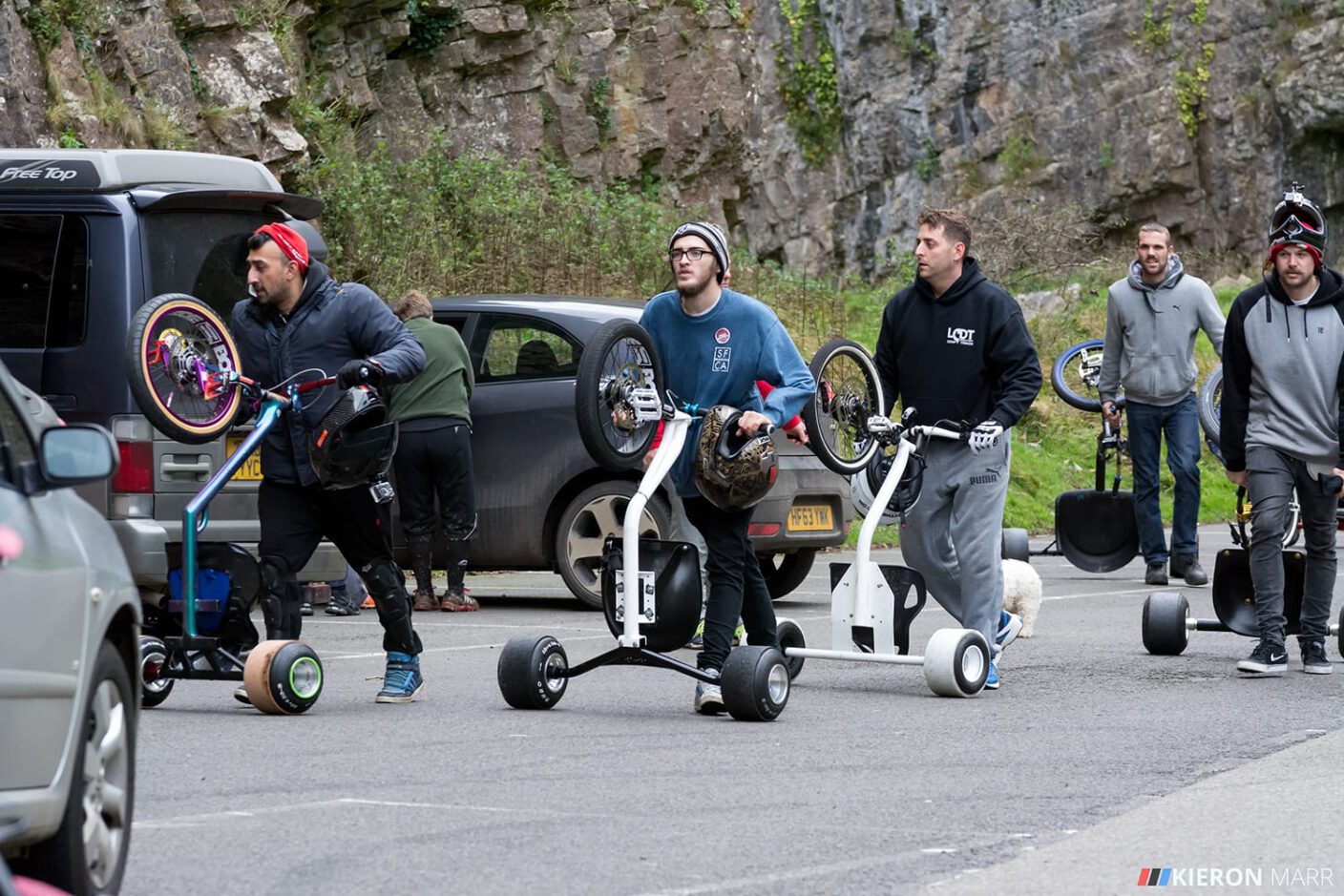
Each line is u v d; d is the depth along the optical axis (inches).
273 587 881.5
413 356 874.8
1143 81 4658.0
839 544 1470.2
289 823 613.9
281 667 856.9
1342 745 778.2
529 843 586.2
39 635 438.0
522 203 2620.6
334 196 2449.6
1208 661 1086.4
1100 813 635.5
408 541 1408.7
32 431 489.4
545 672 889.5
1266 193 4630.9
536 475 1411.2
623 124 3336.6
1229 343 1015.0
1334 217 4670.3
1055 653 1135.0
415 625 1312.7
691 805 647.1
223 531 1171.3
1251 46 4643.2
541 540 1414.9
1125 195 4665.4
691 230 852.6
